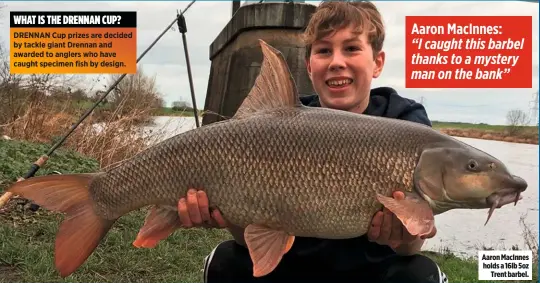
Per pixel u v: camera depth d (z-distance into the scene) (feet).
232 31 10.33
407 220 2.12
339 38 2.81
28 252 4.33
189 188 2.31
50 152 5.76
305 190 2.24
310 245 2.81
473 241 6.73
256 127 2.29
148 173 2.37
